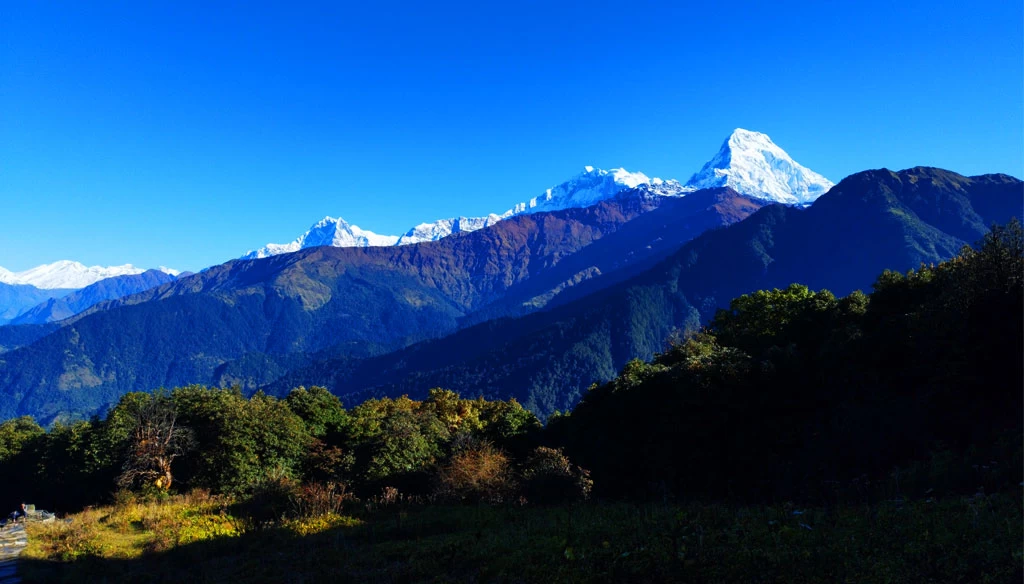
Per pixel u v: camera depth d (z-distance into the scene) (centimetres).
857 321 3136
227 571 1664
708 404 2970
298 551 1811
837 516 1288
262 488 2894
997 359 1988
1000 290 2028
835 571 952
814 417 2644
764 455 2681
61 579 1748
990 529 1016
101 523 2739
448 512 2364
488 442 4272
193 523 2458
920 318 2364
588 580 1076
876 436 2044
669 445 3066
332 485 2872
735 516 1453
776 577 957
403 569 1392
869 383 2541
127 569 1853
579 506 2253
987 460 1567
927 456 1831
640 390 3469
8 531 2695
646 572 1070
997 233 2186
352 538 1983
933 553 966
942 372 2141
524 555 1332
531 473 2842
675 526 1342
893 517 1207
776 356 3009
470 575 1253
